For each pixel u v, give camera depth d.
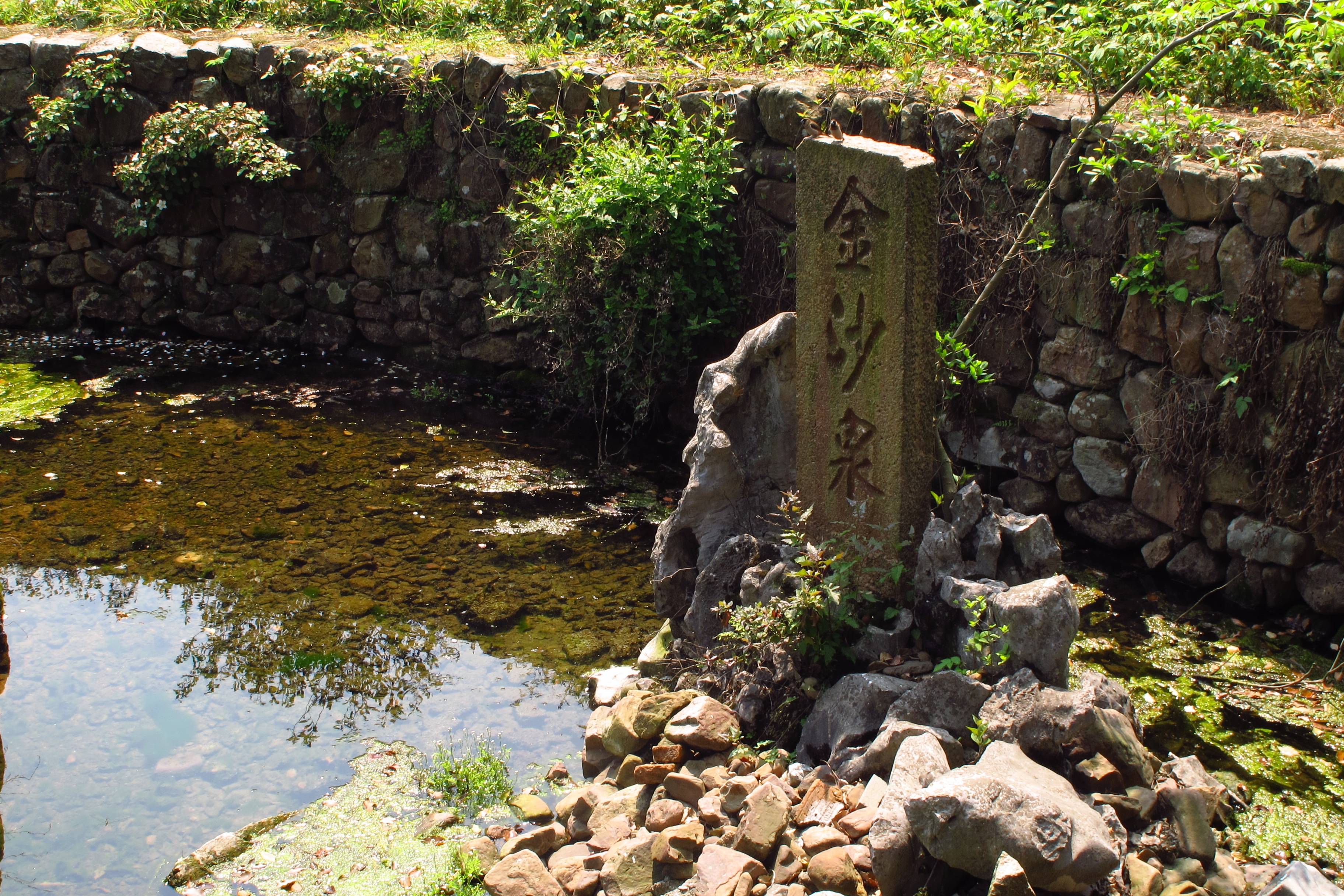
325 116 7.50
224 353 7.98
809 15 6.73
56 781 3.79
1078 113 5.13
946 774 2.90
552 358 6.89
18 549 5.29
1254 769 3.75
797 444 4.03
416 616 4.79
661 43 7.24
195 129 7.53
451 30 7.94
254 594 4.95
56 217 8.15
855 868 2.96
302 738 4.01
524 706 4.19
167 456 6.35
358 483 6.07
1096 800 3.09
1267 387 4.52
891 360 3.60
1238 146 4.77
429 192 7.32
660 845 3.14
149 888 3.31
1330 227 4.25
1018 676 3.32
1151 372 4.91
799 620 3.69
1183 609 4.80
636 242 6.00
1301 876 2.71
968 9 6.72
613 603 4.91
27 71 8.02
